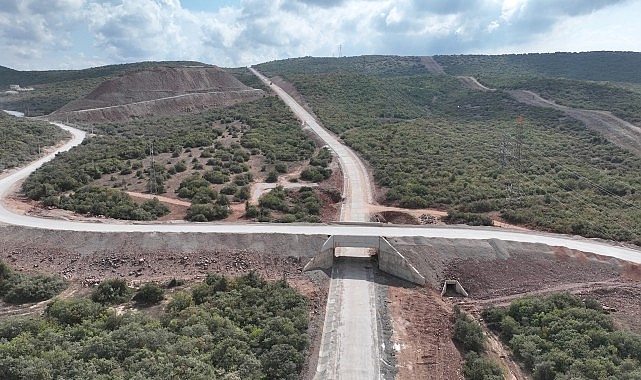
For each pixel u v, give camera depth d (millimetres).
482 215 68875
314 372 37438
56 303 42344
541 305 45656
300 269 54156
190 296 46094
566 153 104438
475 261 54594
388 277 54562
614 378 34594
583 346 39281
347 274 54656
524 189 79625
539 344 40938
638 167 93188
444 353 41281
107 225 60844
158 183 83062
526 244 56344
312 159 100750
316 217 68375
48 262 54562
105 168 90188
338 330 43312
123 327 36562
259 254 55406
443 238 57094
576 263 53688
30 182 79750
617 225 64250
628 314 46094
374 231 58844
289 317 42781
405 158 99750
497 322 45844
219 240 56781
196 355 33906
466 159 99125
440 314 47375
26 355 31891
